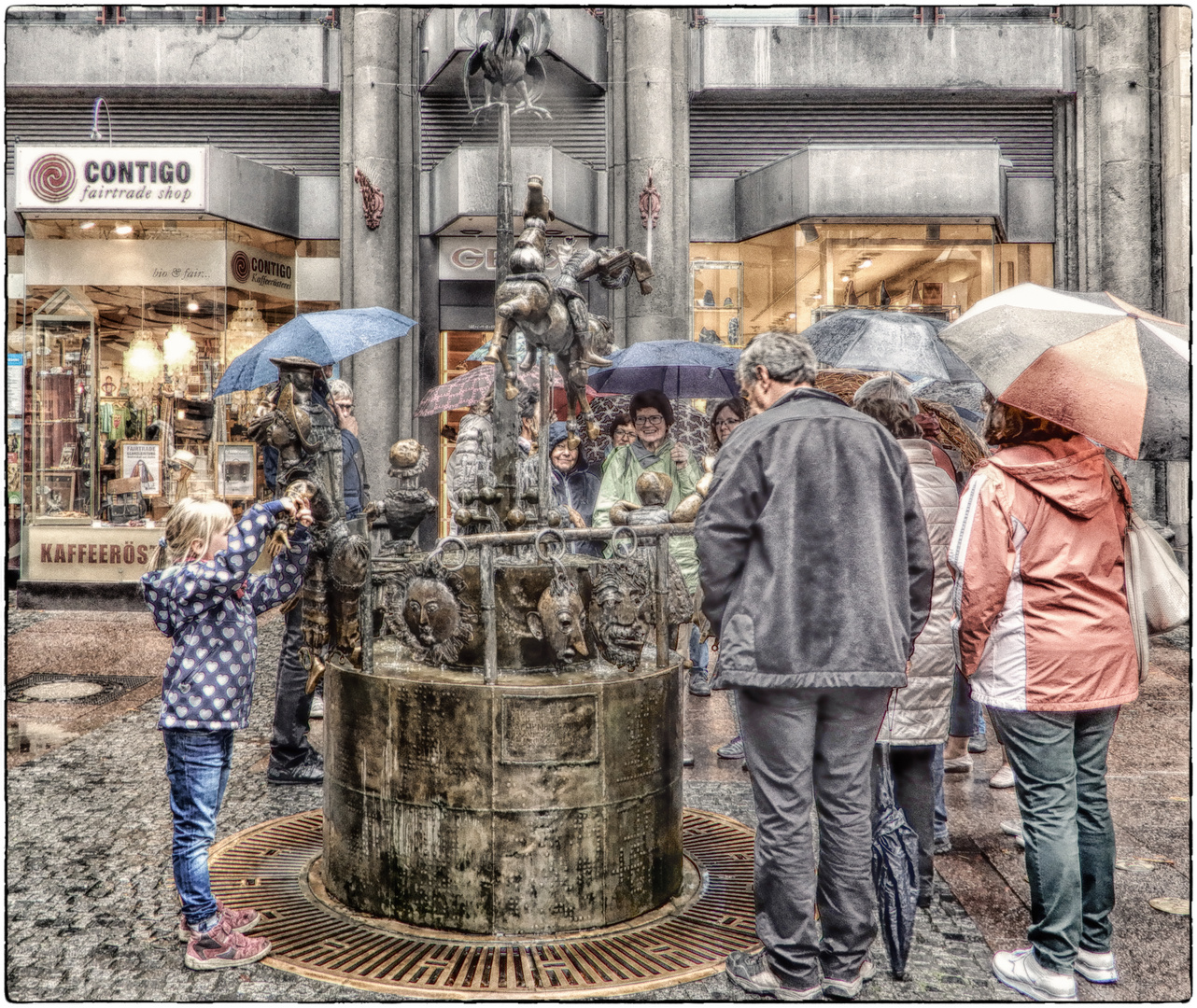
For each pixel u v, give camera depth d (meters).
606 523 5.46
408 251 11.35
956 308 10.72
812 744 2.68
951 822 4.11
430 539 11.38
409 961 2.86
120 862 3.62
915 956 2.94
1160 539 3.00
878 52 11.09
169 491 10.49
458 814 3.03
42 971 2.80
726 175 11.42
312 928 3.08
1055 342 2.78
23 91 11.12
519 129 11.23
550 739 3.01
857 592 2.60
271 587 3.06
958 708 4.76
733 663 2.63
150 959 2.88
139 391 10.54
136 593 10.20
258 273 10.95
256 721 5.78
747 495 2.66
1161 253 10.91
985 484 2.81
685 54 11.20
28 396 10.43
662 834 3.25
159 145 10.87
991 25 11.14
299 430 3.19
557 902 3.04
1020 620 2.77
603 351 3.73
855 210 10.38
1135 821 4.11
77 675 6.84
